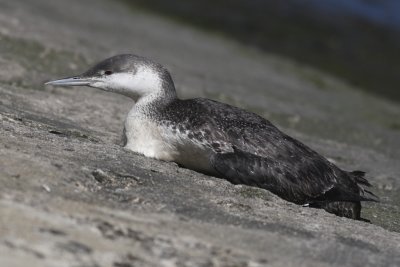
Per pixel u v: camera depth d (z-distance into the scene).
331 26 42.50
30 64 20.62
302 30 41.44
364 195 13.52
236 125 12.34
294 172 12.09
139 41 29.78
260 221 10.47
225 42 36.88
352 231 10.79
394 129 26.83
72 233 8.67
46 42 23.47
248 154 12.08
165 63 26.09
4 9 27.61
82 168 10.92
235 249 9.23
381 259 9.79
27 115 14.88
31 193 9.59
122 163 11.72
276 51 38.06
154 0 42.34
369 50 40.25
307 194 12.12
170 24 37.69
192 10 41.78
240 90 25.00
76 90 18.81
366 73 37.25
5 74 18.78
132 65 12.95
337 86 33.25
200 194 11.12
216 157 12.05
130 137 12.77
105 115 17.08
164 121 12.48
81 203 9.72
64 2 34.16
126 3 40.25
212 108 12.59
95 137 14.27
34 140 11.98
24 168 10.28
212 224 10.00
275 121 21.64
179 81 23.48
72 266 7.89
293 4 44.84
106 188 10.62
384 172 17.89
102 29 30.27
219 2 43.72
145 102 12.79
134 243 8.80
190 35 35.91
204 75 26.03
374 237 10.71
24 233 8.37
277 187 12.01
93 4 36.53
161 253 8.68
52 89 18.41
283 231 10.21
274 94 26.47
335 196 12.25
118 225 9.23
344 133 22.95
